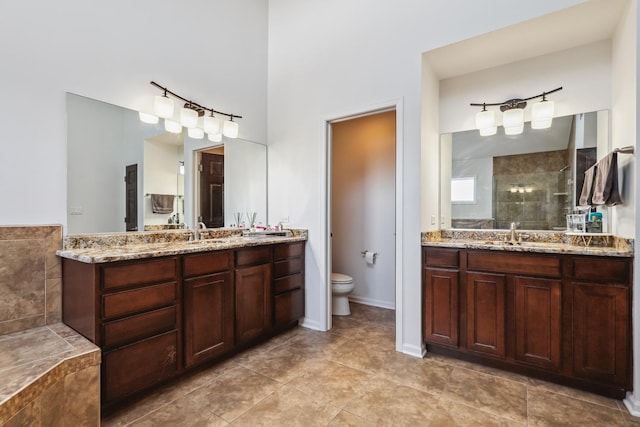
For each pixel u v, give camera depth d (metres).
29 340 1.61
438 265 2.31
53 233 1.88
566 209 2.40
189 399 1.79
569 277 1.88
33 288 1.80
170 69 2.49
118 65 2.18
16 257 1.75
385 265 3.66
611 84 2.20
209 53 2.77
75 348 1.51
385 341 2.64
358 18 2.70
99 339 1.57
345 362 2.25
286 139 3.15
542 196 2.49
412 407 1.72
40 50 1.85
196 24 2.67
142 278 1.75
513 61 2.52
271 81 3.29
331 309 3.06
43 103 1.86
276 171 3.23
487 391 1.87
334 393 1.85
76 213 1.98
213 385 1.94
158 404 1.74
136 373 1.71
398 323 2.44
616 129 2.08
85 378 1.45
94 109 2.07
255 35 3.21
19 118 1.78
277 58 3.25
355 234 3.88
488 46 2.29
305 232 2.99
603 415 1.65
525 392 1.86
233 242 2.40
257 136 3.21
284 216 3.16
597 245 2.09
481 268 2.16
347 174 3.96
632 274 1.73
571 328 1.88
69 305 1.82
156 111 2.31
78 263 1.71
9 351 1.47
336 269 4.02
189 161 2.62
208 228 2.75
